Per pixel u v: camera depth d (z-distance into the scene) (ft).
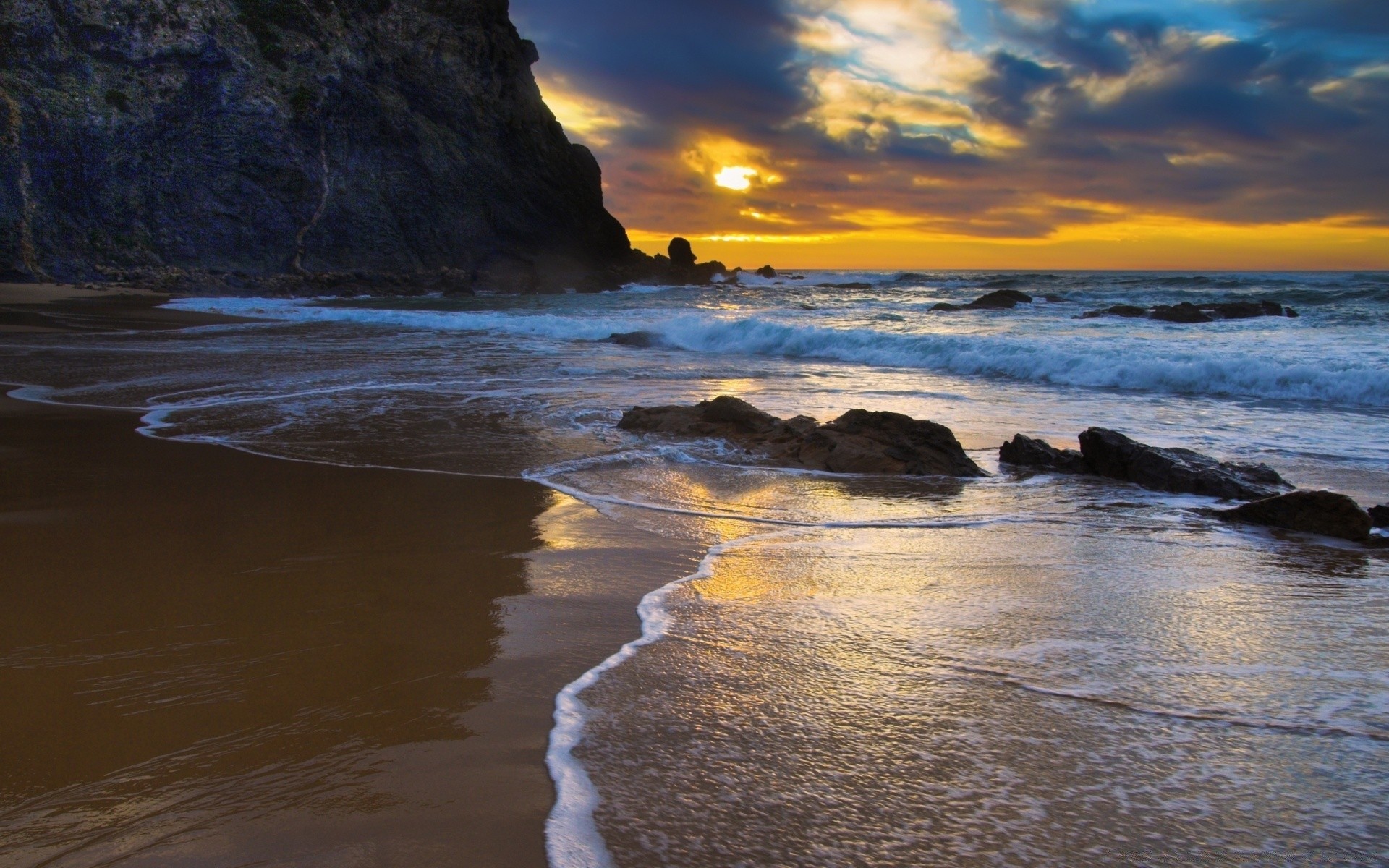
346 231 173.99
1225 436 31.27
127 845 6.95
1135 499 21.48
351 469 23.35
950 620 12.33
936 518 19.31
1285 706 9.56
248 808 7.50
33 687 10.03
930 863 6.75
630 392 39.58
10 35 150.82
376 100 179.32
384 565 15.01
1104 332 75.31
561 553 15.85
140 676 10.32
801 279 271.49
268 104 167.12
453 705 9.59
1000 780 7.98
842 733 8.91
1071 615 12.59
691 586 13.94
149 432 28.76
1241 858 6.84
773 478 23.31
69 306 102.89
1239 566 15.49
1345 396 40.14
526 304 135.64
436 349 59.72
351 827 7.20
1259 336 68.44
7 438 27.48
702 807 7.52
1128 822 7.32
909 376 47.85
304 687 10.06
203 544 16.19
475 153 192.13
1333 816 7.41
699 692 9.91
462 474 23.03
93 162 153.69
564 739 8.78
